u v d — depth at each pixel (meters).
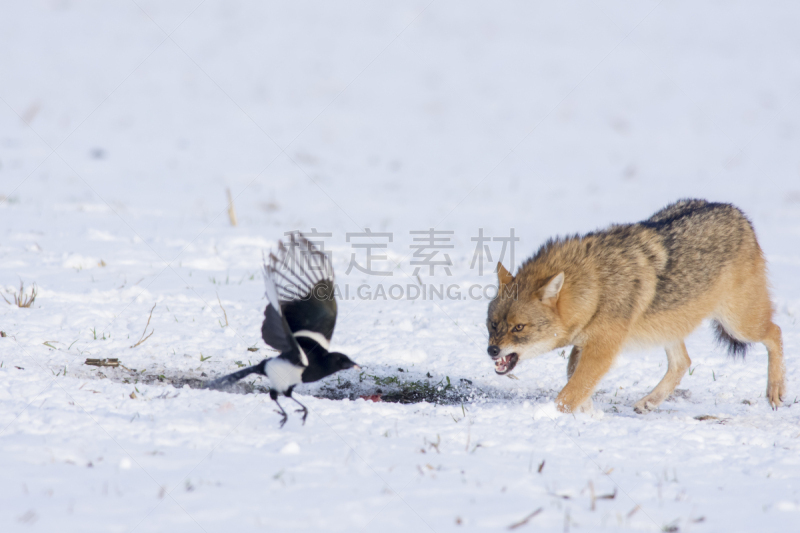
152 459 15.57
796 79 168.88
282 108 140.75
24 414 18.20
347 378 27.38
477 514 13.35
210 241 45.81
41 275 35.50
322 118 133.50
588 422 21.28
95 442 16.42
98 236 44.91
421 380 27.61
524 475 15.98
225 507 13.01
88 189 71.94
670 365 26.70
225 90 152.50
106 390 21.80
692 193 82.62
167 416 19.36
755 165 102.69
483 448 18.11
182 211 61.66
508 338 25.34
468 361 29.30
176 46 189.75
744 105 148.00
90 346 27.36
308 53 194.50
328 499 13.70
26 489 13.21
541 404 22.92
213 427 18.56
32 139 100.06
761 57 191.62
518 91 164.25
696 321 26.84
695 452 18.73
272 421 19.72
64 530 11.52
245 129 120.94
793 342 32.00
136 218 54.28
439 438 18.61
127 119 121.56
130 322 30.11
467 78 176.75
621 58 196.38
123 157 94.44
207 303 33.50
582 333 25.66
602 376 24.98
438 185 89.06
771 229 60.03
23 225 47.19
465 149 115.38
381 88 163.75
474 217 67.88
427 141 120.94
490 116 142.25
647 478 16.47
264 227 53.34
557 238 27.12
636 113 144.25
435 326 32.94
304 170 94.94
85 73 155.38
